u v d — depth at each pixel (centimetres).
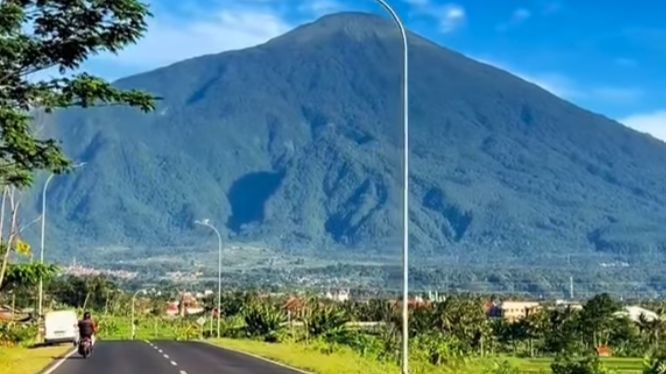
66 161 2725
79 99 2598
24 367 3669
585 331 12538
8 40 2386
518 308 18362
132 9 2459
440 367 4712
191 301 17712
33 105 2598
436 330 10819
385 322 9756
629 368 8006
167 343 6412
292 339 6862
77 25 2475
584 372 4241
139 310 15212
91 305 13900
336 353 4606
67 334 5941
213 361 4175
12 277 5022
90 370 3603
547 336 12425
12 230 4834
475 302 12988
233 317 11444
